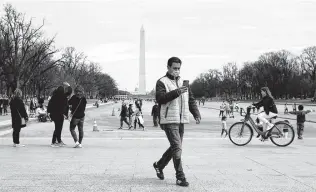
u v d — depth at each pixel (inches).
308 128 1063.6
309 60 4913.9
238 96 6560.0
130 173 302.4
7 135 740.0
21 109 500.7
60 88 503.2
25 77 2370.8
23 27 2317.9
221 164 348.8
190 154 419.5
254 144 532.7
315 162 361.1
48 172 305.6
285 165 343.3
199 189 246.4
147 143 543.5
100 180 274.2
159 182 267.7
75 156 402.6
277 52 5147.6
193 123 1305.4
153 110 1169.4
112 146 505.7
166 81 261.9
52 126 1050.1
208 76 7406.5
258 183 265.1
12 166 334.3
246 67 5762.8
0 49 2268.7
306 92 5108.3
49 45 2404.0
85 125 1185.4
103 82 6530.5
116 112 2279.8
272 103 514.3
